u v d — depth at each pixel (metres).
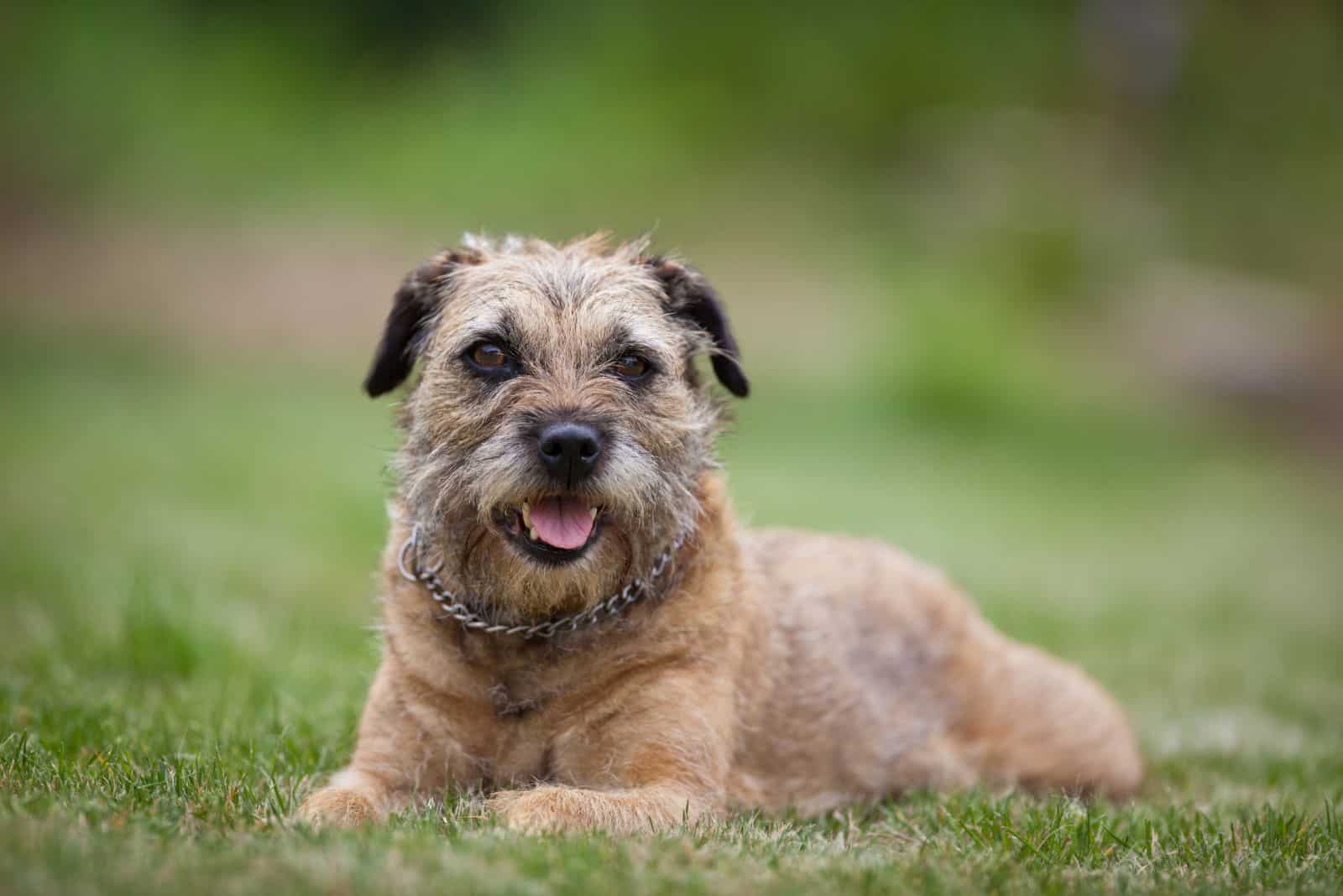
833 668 6.58
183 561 12.02
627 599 5.72
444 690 5.71
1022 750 7.08
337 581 12.06
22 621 9.36
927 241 30.25
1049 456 22.14
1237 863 4.99
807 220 31.16
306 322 25.09
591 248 6.65
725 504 6.32
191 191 29.67
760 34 37.72
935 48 39.12
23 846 4.05
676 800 5.38
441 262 6.58
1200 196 37.00
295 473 16.62
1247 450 23.81
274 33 36.50
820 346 25.20
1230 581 15.07
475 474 5.64
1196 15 42.34
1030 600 12.72
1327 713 9.07
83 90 31.61
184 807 4.81
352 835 4.52
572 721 5.70
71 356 22.77
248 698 7.23
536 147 32.28
